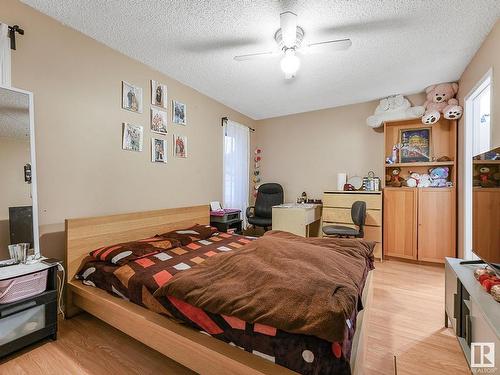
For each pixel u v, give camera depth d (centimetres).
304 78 305
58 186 202
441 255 322
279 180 474
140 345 165
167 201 299
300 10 188
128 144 254
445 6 183
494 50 204
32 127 180
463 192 292
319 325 96
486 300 128
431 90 325
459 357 155
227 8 187
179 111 315
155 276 161
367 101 392
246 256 169
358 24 204
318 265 154
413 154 362
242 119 454
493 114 204
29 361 150
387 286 264
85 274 193
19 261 169
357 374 111
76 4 183
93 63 225
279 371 103
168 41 231
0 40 169
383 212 359
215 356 116
